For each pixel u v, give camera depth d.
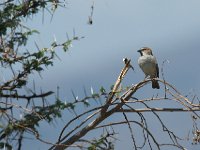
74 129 11.16
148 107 11.30
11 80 9.54
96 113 11.51
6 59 9.58
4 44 9.62
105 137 10.46
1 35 9.60
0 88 9.46
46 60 9.62
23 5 9.83
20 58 9.65
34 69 9.59
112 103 11.29
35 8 9.90
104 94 10.00
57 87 9.55
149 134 10.90
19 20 9.69
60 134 10.99
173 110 11.10
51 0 9.84
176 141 10.76
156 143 10.84
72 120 10.95
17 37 9.63
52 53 9.64
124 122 11.30
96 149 10.29
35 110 9.45
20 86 9.53
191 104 10.64
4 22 9.61
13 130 9.12
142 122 11.14
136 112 11.28
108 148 10.36
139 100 11.23
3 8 9.74
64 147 10.88
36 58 9.59
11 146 9.11
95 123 11.46
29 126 9.34
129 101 11.26
